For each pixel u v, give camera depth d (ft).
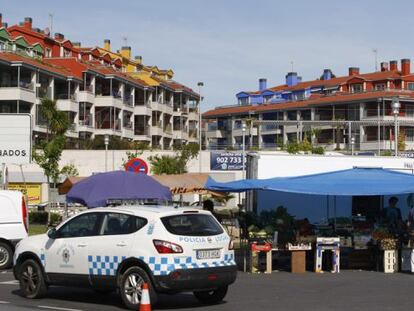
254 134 304.30
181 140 288.71
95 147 200.03
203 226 38.86
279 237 60.13
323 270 62.03
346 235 63.77
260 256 61.87
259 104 318.65
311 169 77.00
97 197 66.80
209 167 163.32
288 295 44.62
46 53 251.39
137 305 37.24
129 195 67.21
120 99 240.94
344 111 272.31
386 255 60.54
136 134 257.96
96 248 39.45
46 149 129.80
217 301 40.81
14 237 62.75
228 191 72.02
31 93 196.75
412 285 50.42
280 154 76.48
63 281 41.06
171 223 37.78
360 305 40.06
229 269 39.06
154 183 69.10
